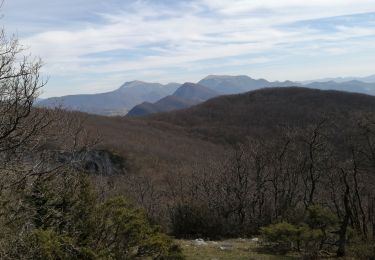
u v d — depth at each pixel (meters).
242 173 28.62
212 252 17.34
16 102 7.28
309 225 18.33
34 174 8.14
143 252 9.86
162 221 25.08
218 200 26.73
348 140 21.69
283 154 29.28
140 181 31.78
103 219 9.50
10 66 7.29
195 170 31.73
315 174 26.17
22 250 7.62
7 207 7.57
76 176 9.64
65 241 8.30
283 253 18.00
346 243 17.97
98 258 8.57
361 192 22.11
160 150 65.25
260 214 27.08
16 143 7.70
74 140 10.16
